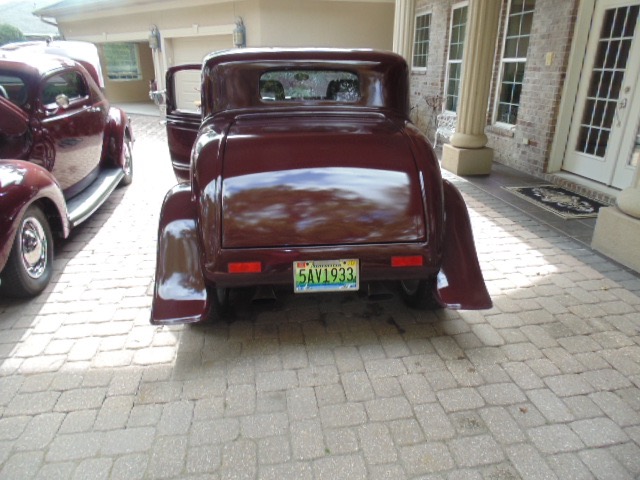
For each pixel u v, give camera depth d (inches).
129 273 144.3
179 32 522.3
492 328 115.1
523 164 275.6
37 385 94.9
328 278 98.7
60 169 166.2
